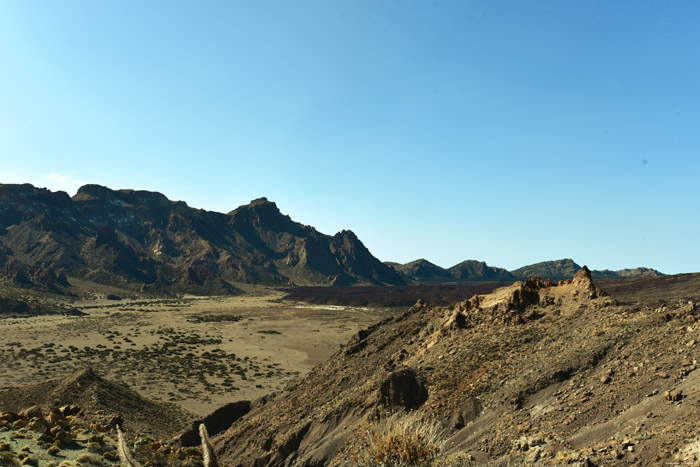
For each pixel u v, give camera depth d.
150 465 17.14
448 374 28.03
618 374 21.73
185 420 49.16
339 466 23.48
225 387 74.31
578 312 31.09
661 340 22.66
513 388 24.58
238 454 33.22
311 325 161.88
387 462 8.70
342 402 31.05
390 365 34.91
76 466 14.24
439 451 8.91
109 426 21.08
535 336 29.86
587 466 14.40
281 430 33.12
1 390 63.69
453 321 35.75
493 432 21.77
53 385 47.50
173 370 85.06
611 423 17.73
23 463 13.62
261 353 108.19
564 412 20.70
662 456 13.09
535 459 17.56
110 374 78.69
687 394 16.56
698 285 142.38
